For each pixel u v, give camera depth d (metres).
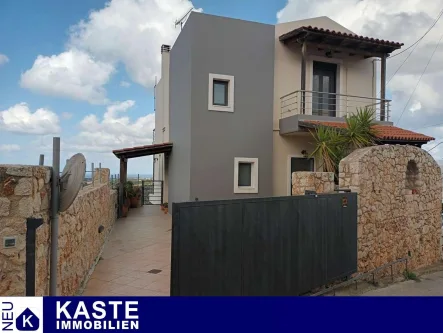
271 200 5.34
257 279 5.07
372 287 7.19
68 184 3.58
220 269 4.58
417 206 9.42
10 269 2.88
